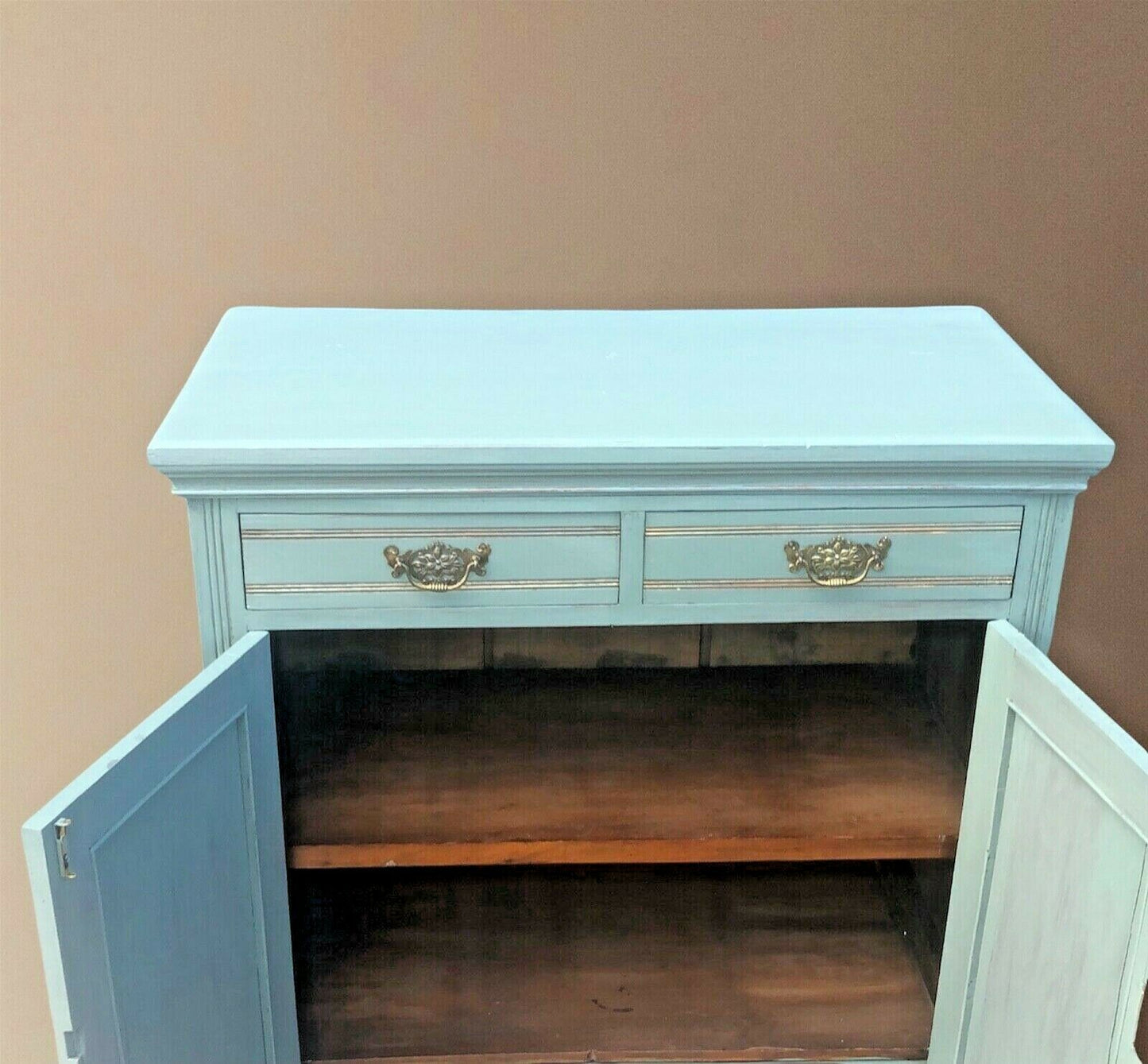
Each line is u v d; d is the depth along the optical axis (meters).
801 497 1.00
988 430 0.99
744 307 1.39
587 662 1.40
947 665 1.27
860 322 1.30
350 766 1.19
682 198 1.33
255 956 1.05
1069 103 1.31
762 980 1.26
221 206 1.30
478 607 1.02
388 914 1.35
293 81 1.26
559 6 1.25
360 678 1.37
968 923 1.08
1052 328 1.41
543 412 1.02
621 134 1.30
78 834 0.77
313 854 1.07
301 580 1.00
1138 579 1.49
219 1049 1.00
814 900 1.39
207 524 0.98
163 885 0.88
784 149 1.32
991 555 1.03
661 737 1.25
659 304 1.38
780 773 1.19
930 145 1.32
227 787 0.97
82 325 1.33
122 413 1.37
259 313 1.30
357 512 0.98
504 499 0.98
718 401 1.05
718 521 1.01
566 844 1.08
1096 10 1.27
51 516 1.40
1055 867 0.93
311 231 1.32
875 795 1.16
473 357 1.17
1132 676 1.54
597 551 1.01
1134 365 1.42
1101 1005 0.87
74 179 1.28
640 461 0.96
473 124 1.29
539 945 1.30
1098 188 1.35
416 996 1.23
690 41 1.27
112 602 1.44
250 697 0.99
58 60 1.23
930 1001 1.24
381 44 1.25
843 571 1.02
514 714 1.29
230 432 0.96
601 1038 1.17
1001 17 1.27
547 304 1.37
